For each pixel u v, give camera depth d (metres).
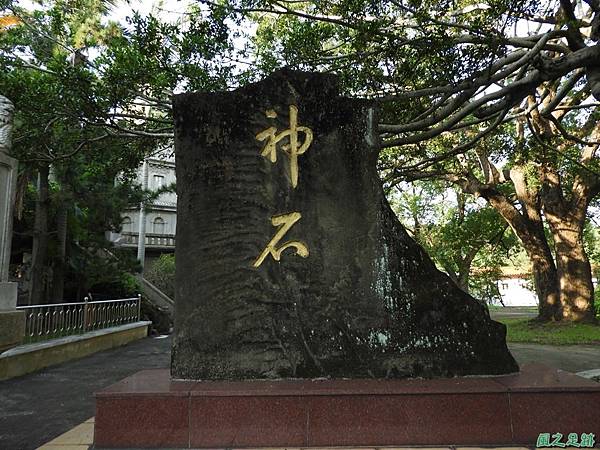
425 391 3.97
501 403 3.97
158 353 10.76
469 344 4.57
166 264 21.00
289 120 4.87
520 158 12.53
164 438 3.91
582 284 14.50
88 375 7.99
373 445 3.89
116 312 12.29
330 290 4.61
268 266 4.64
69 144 8.65
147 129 8.80
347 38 7.79
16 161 4.90
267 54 8.09
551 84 10.18
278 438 3.90
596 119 13.14
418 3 6.32
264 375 4.42
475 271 25.66
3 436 4.65
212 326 4.54
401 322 4.57
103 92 7.25
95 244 13.81
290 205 4.75
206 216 4.75
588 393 3.98
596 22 7.09
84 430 4.75
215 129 4.87
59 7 9.97
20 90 7.24
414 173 13.22
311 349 4.48
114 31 10.25
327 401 3.96
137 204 14.09
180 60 7.71
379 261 4.69
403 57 6.90
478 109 7.60
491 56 6.18
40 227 11.47
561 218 14.85
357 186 4.82
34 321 8.69
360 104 4.98
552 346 11.58
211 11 7.45
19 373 7.90
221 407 3.95
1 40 8.34
